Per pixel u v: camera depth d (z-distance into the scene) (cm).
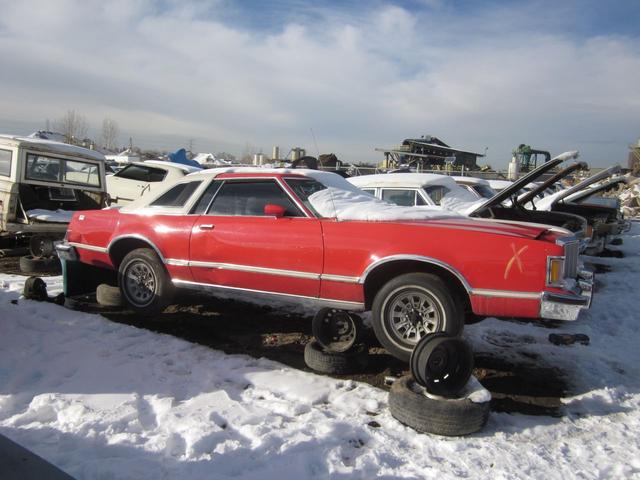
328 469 293
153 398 369
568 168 604
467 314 490
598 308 685
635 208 2312
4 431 316
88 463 280
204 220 511
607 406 396
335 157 2245
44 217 800
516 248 400
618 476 299
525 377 448
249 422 342
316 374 432
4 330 472
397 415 354
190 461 291
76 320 528
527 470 299
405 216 448
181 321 562
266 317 588
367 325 575
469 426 336
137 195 1155
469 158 3353
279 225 474
